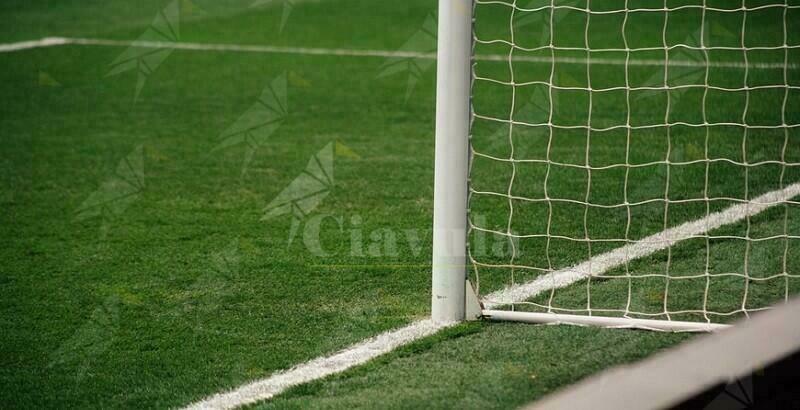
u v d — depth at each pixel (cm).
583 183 1218
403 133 1522
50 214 1170
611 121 1527
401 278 936
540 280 916
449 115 784
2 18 2653
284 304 879
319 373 736
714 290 870
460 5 768
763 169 1233
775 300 841
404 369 731
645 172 1254
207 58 2136
